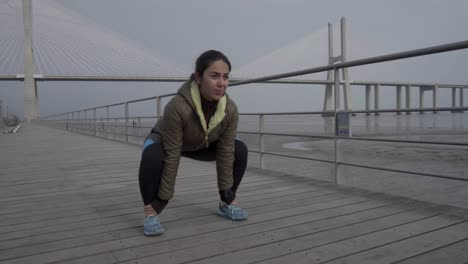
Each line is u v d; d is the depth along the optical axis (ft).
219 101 5.42
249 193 8.13
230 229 5.82
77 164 13.73
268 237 5.44
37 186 9.66
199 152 6.26
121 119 24.79
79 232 5.86
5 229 6.08
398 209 6.65
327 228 5.75
